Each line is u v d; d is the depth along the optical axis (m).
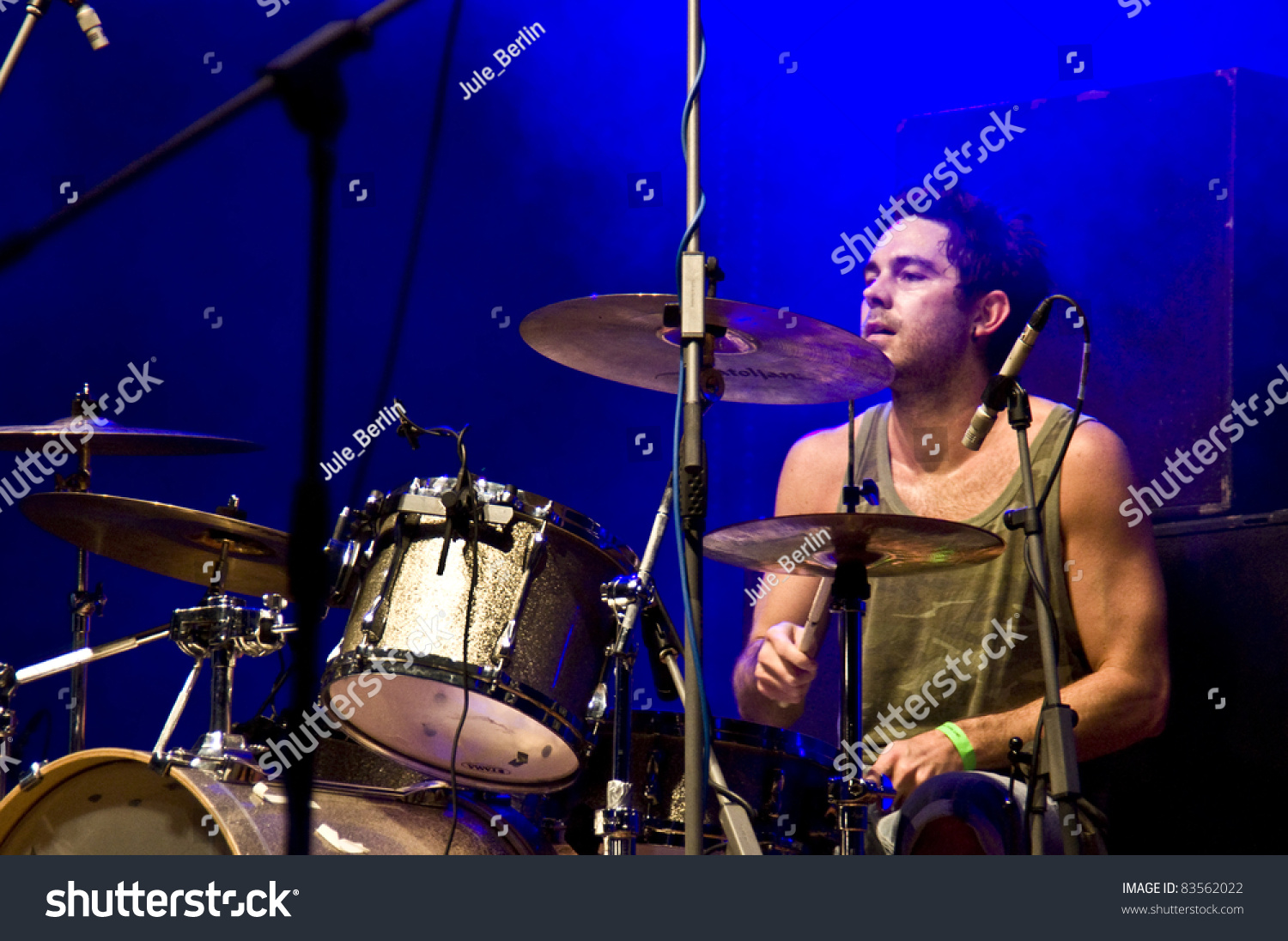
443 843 4.11
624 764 4.05
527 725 4.38
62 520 4.99
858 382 4.73
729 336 4.46
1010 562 5.58
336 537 4.55
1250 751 5.61
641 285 7.34
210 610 4.37
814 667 5.02
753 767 4.66
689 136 3.55
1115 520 5.48
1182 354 5.93
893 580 5.79
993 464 5.78
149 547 5.15
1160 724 5.27
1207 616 5.74
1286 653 5.56
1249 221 5.91
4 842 4.00
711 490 7.28
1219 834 5.66
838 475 6.19
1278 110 5.95
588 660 4.45
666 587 7.18
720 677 7.23
